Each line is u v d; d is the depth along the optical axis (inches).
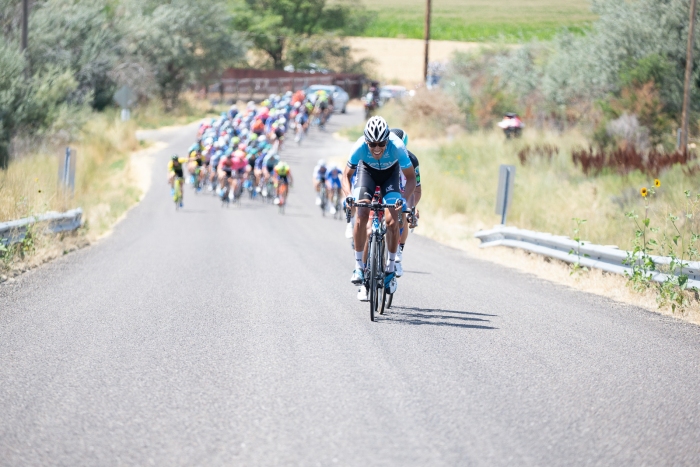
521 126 3425.2
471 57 4953.3
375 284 791.7
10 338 705.0
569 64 3511.3
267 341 700.7
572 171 2343.8
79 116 3339.1
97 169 3223.4
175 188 2511.1
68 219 1537.9
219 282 1065.5
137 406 517.3
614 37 3228.3
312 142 4672.7
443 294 1001.5
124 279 1085.1
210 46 5954.7
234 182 2674.7
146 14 5659.5
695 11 2773.1
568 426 486.3
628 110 2854.3
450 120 4192.9
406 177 827.4
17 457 429.4
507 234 1454.2
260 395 541.0
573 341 730.2
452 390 557.0
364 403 524.1
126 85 4618.6
